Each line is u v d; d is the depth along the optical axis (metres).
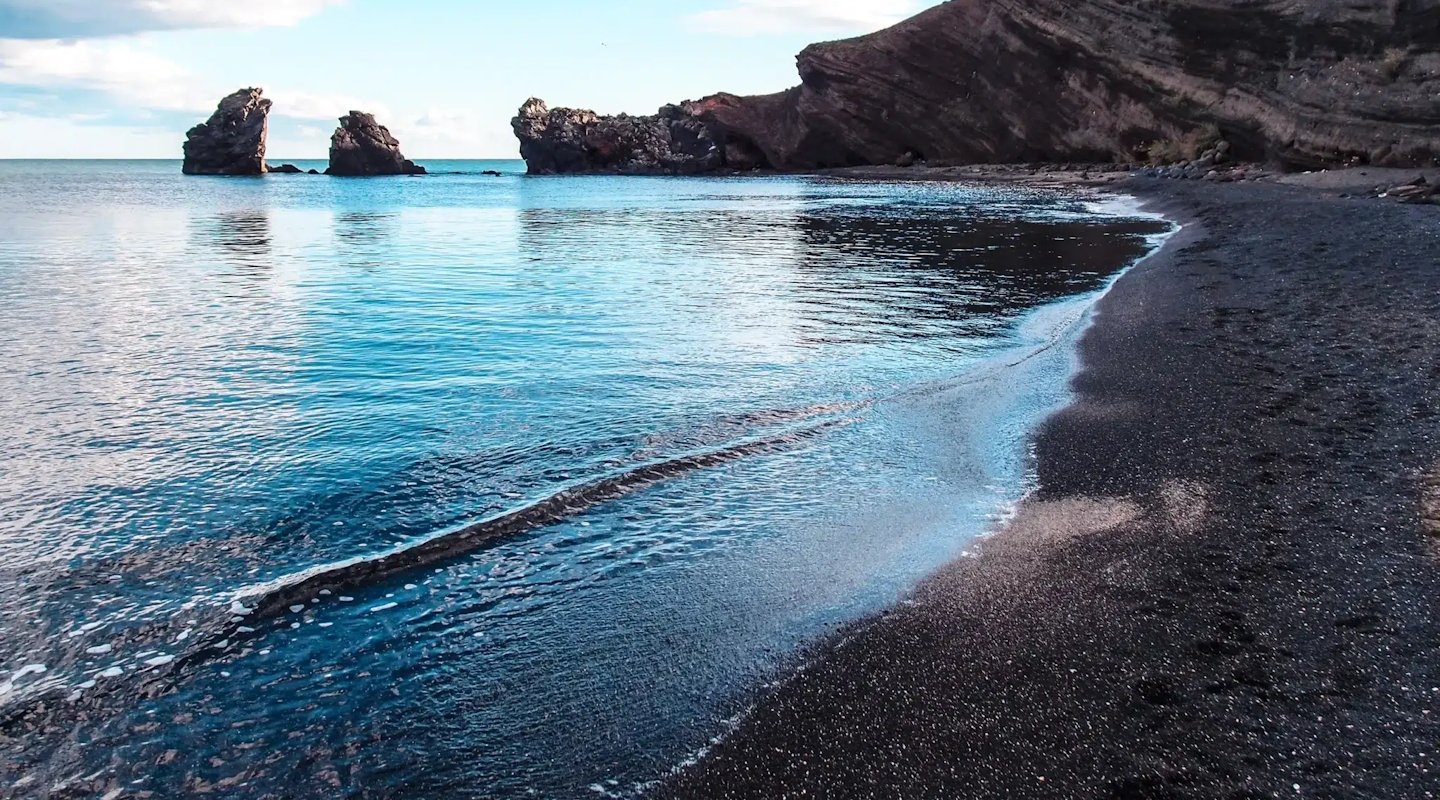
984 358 8.95
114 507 5.17
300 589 4.25
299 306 12.01
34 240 22.25
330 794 2.95
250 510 5.14
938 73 61.00
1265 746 3.03
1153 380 7.68
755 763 3.06
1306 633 3.68
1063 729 3.18
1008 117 55.25
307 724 3.30
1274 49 36.31
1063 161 52.53
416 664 3.68
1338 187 25.09
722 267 16.42
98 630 3.89
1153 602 4.01
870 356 9.05
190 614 4.04
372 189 60.50
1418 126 28.72
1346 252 13.39
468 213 34.50
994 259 16.94
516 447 6.22
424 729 3.28
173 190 57.91
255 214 33.81
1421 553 4.26
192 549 4.67
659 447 6.24
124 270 16.11
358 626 3.97
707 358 8.92
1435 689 3.27
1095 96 48.28
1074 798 2.85
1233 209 22.11
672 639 3.85
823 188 49.78
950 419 6.91
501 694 3.48
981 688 3.44
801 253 18.61
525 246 20.89
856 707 3.35
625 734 3.23
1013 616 3.96
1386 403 6.48
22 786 2.96
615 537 4.87
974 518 5.08
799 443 6.37
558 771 3.05
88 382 7.86
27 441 6.24
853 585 4.30
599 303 12.29
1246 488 5.23
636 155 87.44
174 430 6.54
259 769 3.07
